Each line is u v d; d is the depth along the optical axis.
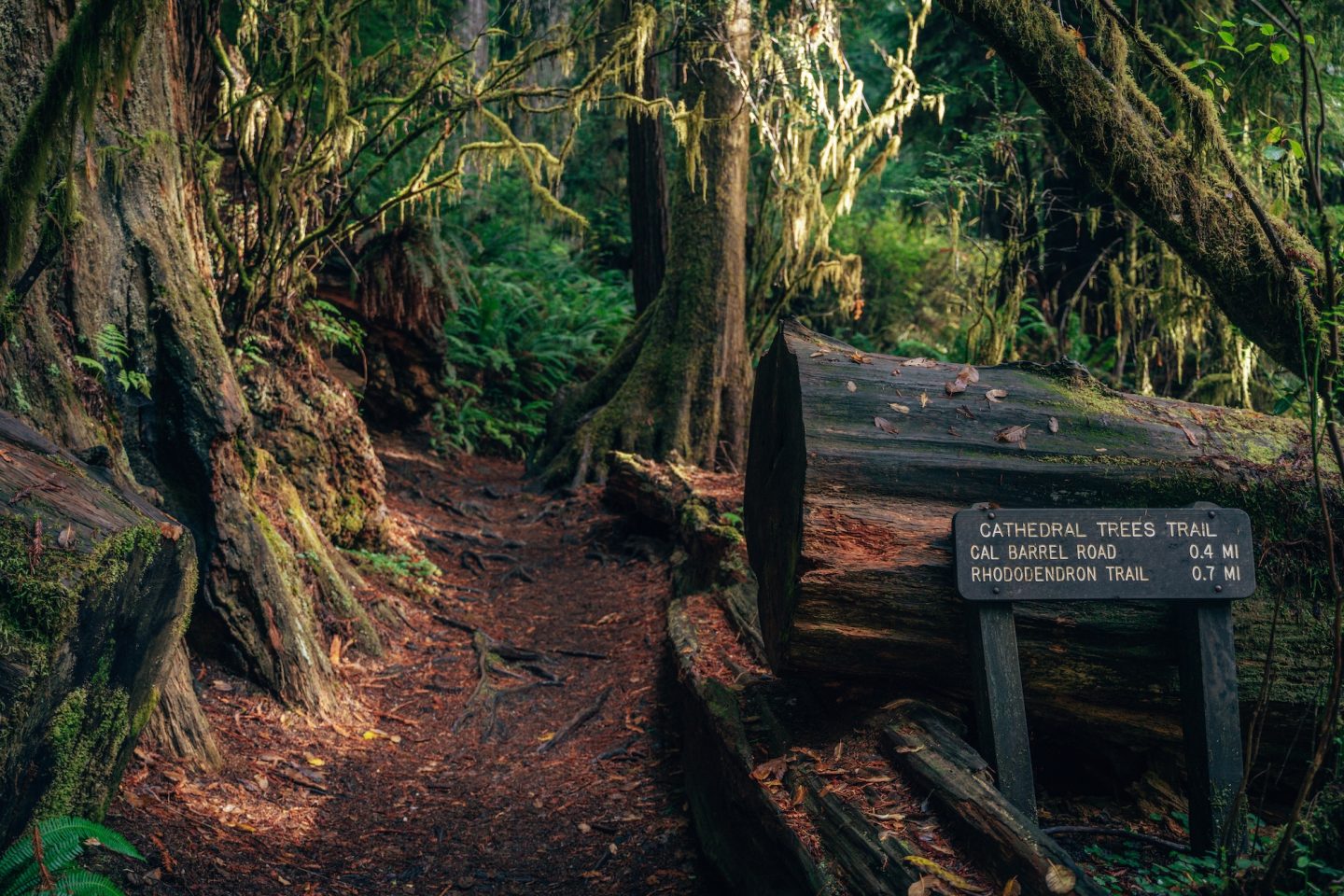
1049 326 9.56
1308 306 3.68
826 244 10.39
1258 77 6.14
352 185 7.36
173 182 5.07
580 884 4.01
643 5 6.50
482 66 11.80
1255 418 3.89
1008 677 3.30
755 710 4.11
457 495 10.27
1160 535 3.37
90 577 2.61
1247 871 2.79
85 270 4.50
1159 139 3.85
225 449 5.07
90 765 3.04
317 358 7.52
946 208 9.90
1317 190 3.06
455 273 11.30
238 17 7.34
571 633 7.20
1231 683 3.33
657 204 12.03
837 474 3.55
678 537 8.13
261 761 4.64
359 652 6.18
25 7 4.12
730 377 10.30
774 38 9.30
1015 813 2.76
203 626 5.04
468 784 4.99
